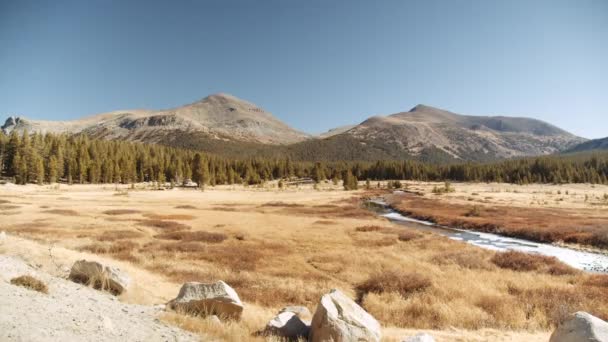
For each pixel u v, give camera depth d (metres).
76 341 6.61
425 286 18.30
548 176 159.88
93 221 40.03
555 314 13.37
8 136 120.62
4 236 18.88
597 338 7.27
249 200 83.69
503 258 26.09
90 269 12.96
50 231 31.62
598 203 75.75
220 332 9.24
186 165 146.25
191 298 11.40
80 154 125.69
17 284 9.41
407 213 65.62
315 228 41.06
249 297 16.53
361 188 138.62
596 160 174.25
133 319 9.11
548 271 22.81
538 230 42.03
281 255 27.22
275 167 187.88
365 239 34.28
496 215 57.75
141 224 39.50
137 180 140.25
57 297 9.26
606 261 30.16
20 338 6.05
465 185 152.38
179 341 8.00
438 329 12.73
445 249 30.22
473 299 16.30
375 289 18.62
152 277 18.77
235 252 27.17
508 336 11.20
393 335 11.20
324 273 22.75
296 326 10.38
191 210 58.97
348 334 8.90
